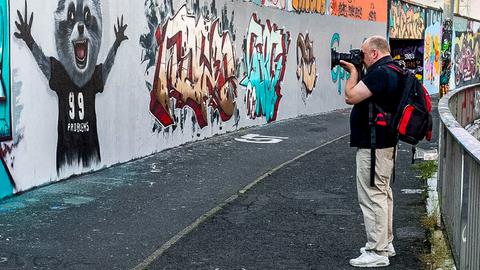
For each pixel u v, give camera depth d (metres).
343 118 19.83
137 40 10.77
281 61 18.41
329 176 9.81
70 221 6.81
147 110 11.17
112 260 5.63
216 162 10.85
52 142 8.47
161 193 8.32
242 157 11.48
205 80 13.70
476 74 44.41
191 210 7.49
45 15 8.23
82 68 9.12
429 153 11.69
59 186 8.41
